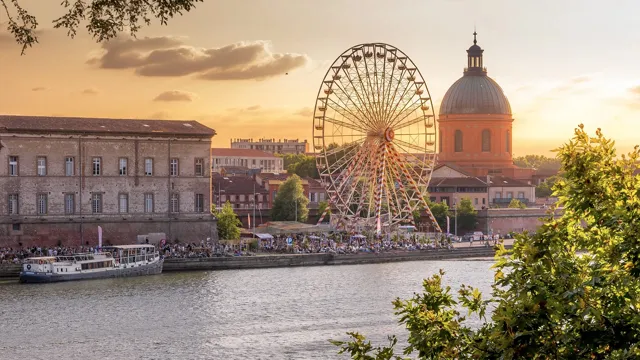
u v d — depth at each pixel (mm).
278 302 121312
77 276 144750
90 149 170750
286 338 96812
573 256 31719
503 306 29750
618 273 29906
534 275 29984
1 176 164375
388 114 197125
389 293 130625
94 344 93375
